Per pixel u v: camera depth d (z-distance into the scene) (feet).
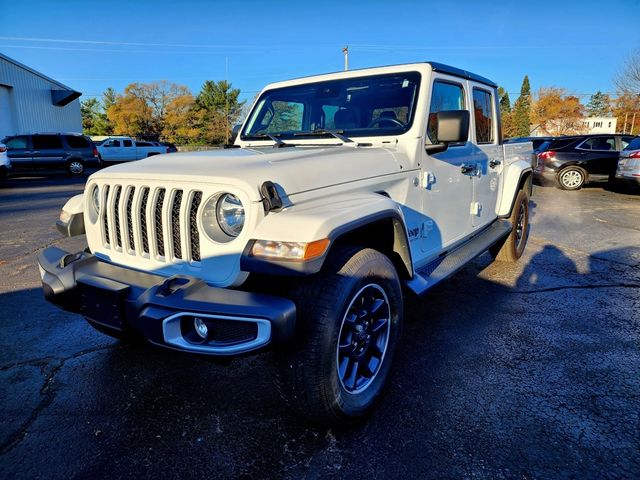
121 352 10.62
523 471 6.78
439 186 11.11
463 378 9.43
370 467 6.90
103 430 7.82
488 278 16.19
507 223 16.40
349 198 7.84
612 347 10.85
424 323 12.26
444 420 8.02
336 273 7.11
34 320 12.39
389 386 9.07
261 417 8.18
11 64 73.31
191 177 7.11
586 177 42.06
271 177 6.95
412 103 10.23
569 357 10.34
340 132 10.83
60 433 7.74
